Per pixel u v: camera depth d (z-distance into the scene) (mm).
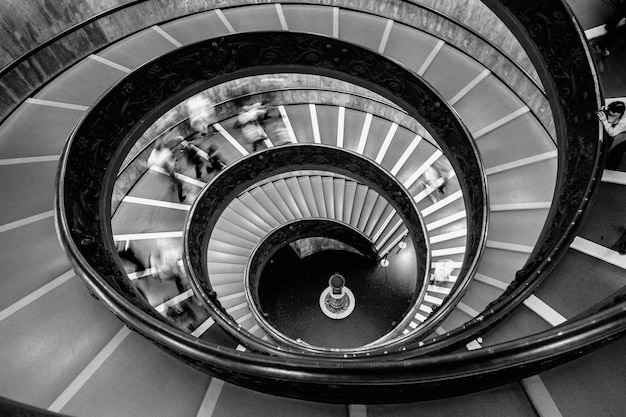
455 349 3770
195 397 2947
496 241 6562
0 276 4141
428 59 8383
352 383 2334
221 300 9367
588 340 2123
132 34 7922
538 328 3615
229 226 10531
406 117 10125
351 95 10188
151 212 8414
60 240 3830
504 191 6832
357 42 8688
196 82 7566
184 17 8578
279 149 9664
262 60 8031
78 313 3703
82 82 6789
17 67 6148
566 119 4660
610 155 3973
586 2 5109
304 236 11812
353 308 11758
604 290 3584
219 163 9328
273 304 11992
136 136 6758
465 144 6945
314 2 9117
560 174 4668
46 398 3186
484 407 2570
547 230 4426
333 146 9781
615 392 2496
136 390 3061
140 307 3848
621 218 3795
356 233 11234
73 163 4941
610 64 4598
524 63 7324
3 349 3494
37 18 6258
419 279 9367
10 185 5230
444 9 8117
